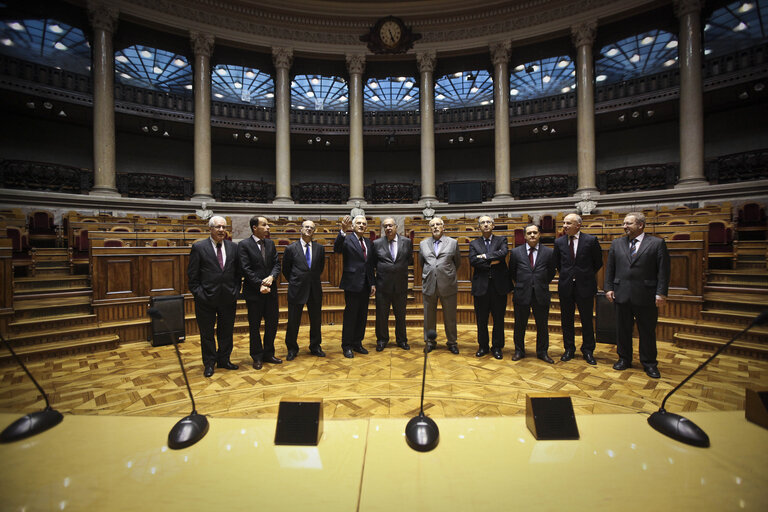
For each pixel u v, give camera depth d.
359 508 0.76
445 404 2.20
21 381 2.63
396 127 12.79
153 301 3.59
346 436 1.08
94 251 3.66
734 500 0.76
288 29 10.55
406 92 13.95
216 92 13.34
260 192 13.56
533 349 3.44
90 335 3.50
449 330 3.32
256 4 10.09
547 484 0.84
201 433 1.06
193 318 4.02
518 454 0.97
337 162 14.24
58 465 0.91
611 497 0.78
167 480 0.86
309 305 3.27
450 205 10.30
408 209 10.42
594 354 3.24
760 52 9.43
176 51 10.66
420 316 4.50
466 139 13.17
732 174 10.34
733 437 1.03
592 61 9.63
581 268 2.99
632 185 11.76
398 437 1.07
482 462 0.93
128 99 11.02
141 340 3.76
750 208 6.95
